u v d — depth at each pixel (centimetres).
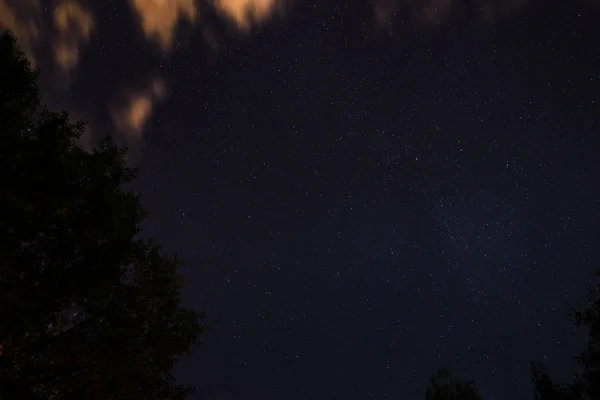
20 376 622
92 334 686
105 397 661
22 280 614
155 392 711
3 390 597
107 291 675
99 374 671
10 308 597
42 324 624
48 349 633
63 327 689
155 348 709
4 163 619
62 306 655
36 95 649
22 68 627
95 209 648
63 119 650
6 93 626
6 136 616
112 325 683
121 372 675
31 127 645
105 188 659
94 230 659
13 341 612
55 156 622
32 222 625
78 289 634
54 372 655
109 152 672
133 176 705
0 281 609
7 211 605
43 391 637
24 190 603
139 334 693
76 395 641
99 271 643
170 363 713
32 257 634
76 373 679
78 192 644
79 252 649
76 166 654
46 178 614
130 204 717
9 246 611
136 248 721
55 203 627
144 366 708
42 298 619
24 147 618
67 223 642
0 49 618
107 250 656
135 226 699
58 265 643
